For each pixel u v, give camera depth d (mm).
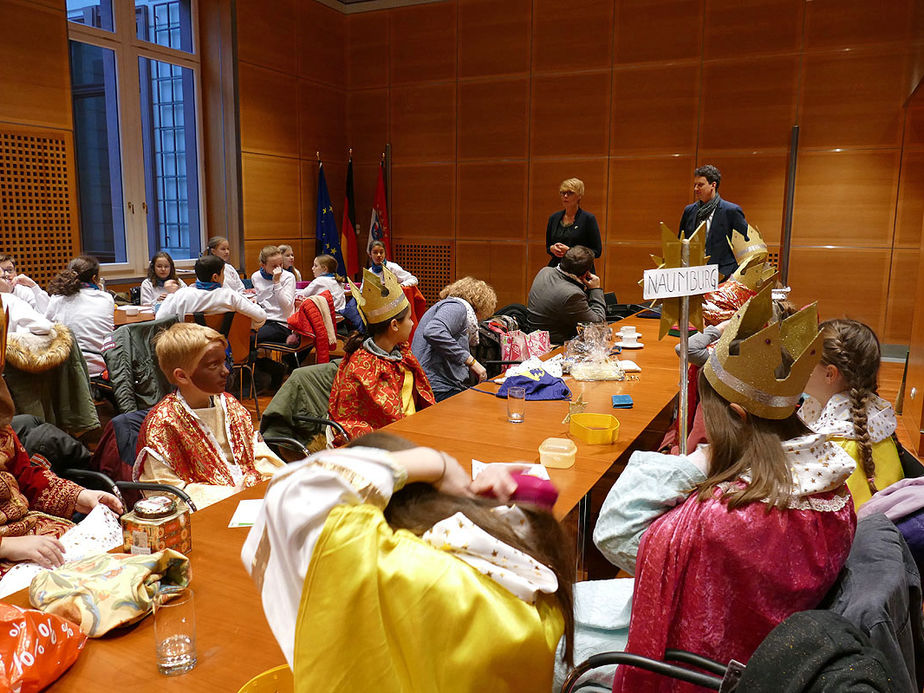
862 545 1285
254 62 7734
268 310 6430
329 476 744
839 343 1826
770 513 1116
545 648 765
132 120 6957
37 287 5312
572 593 884
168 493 2000
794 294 7344
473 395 3033
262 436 2842
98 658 1142
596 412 2711
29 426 2275
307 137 8578
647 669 1138
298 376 2965
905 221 6875
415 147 8883
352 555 705
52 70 5801
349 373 2779
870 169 6930
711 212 5102
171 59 7262
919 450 4301
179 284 6273
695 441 2357
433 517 812
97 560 1313
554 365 3420
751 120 7297
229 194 7770
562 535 908
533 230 8430
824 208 7141
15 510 1925
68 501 2043
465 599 725
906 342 7031
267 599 758
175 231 7535
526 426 2533
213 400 2219
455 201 8766
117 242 6984
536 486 943
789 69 7082
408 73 8781
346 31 9047
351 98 9133
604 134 7934
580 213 5957
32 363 3562
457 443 2322
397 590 712
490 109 8430
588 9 7805
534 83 8172
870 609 1070
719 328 3092
